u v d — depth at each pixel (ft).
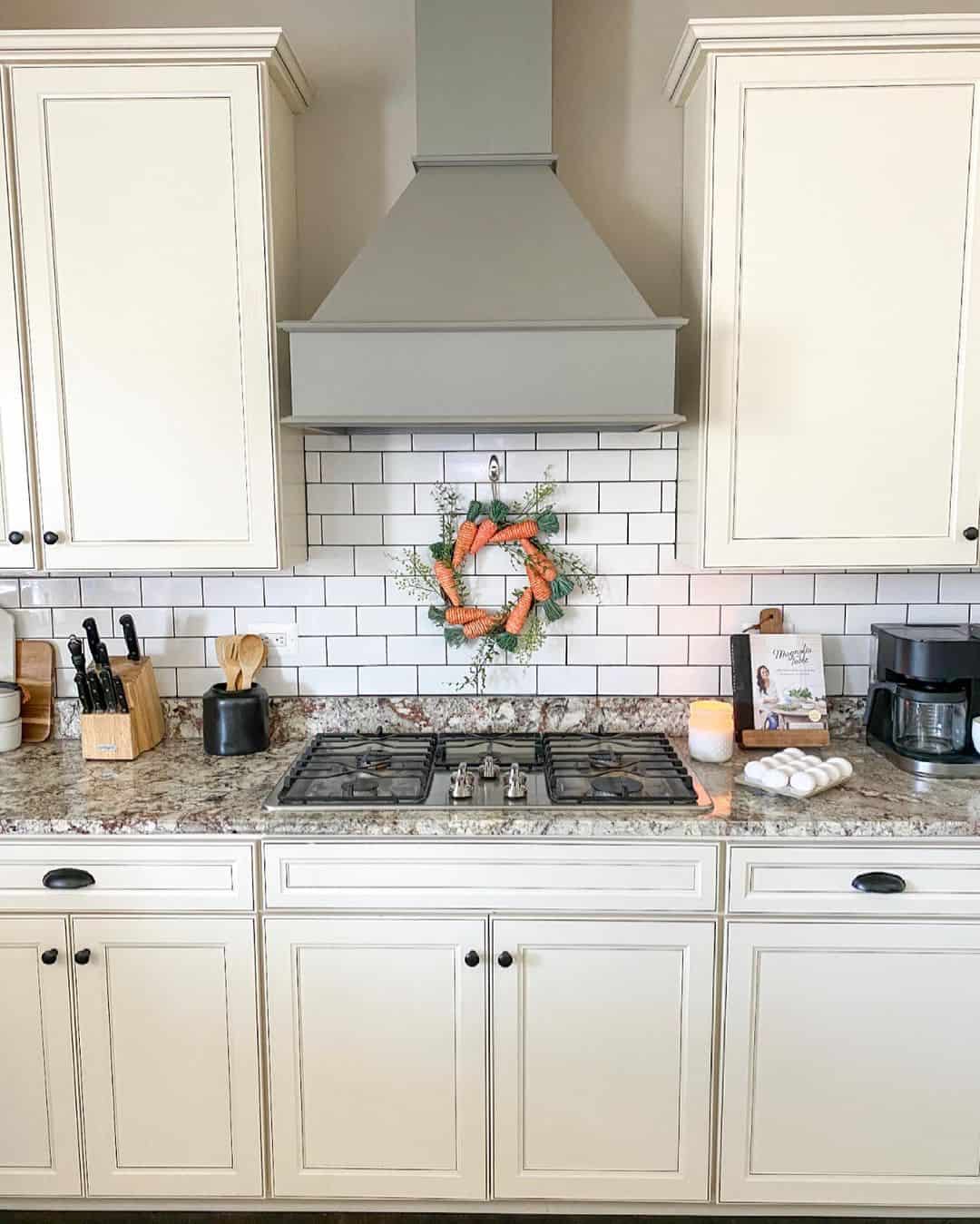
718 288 6.63
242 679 7.86
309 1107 6.45
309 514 7.97
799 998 6.31
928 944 6.23
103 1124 6.50
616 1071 6.38
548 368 6.24
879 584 7.98
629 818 6.17
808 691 7.77
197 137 6.55
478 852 6.20
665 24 7.56
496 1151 6.47
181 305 6.70
